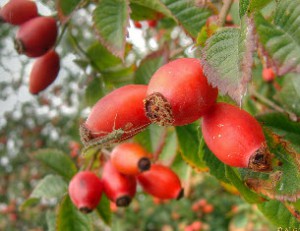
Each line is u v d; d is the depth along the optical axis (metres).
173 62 0.07
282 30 0.06
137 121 0.08
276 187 0.08
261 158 0.07
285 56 0.06
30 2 0.11
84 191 0.11
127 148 0.11
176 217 0.50
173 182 0.12
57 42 0.12
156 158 0.12
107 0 0.10
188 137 0.12
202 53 0.06
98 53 0.13
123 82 0.13
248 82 0.06
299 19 0.06
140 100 0.08
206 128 0.07
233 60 0.06
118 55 0.10
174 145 0.13
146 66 0.12
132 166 0.11
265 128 0.08
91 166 0.13
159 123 0.07
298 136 0.09
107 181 0.11
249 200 0.08
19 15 0.11
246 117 0.07
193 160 0.12
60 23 0.11
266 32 0.06
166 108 0.07
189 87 0.07
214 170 0.09
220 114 0.07
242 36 0.06
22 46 0.11
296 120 0.09
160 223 0.52
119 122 0.08
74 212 0.13
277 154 0.08
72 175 0.13
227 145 0.07
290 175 0.08
